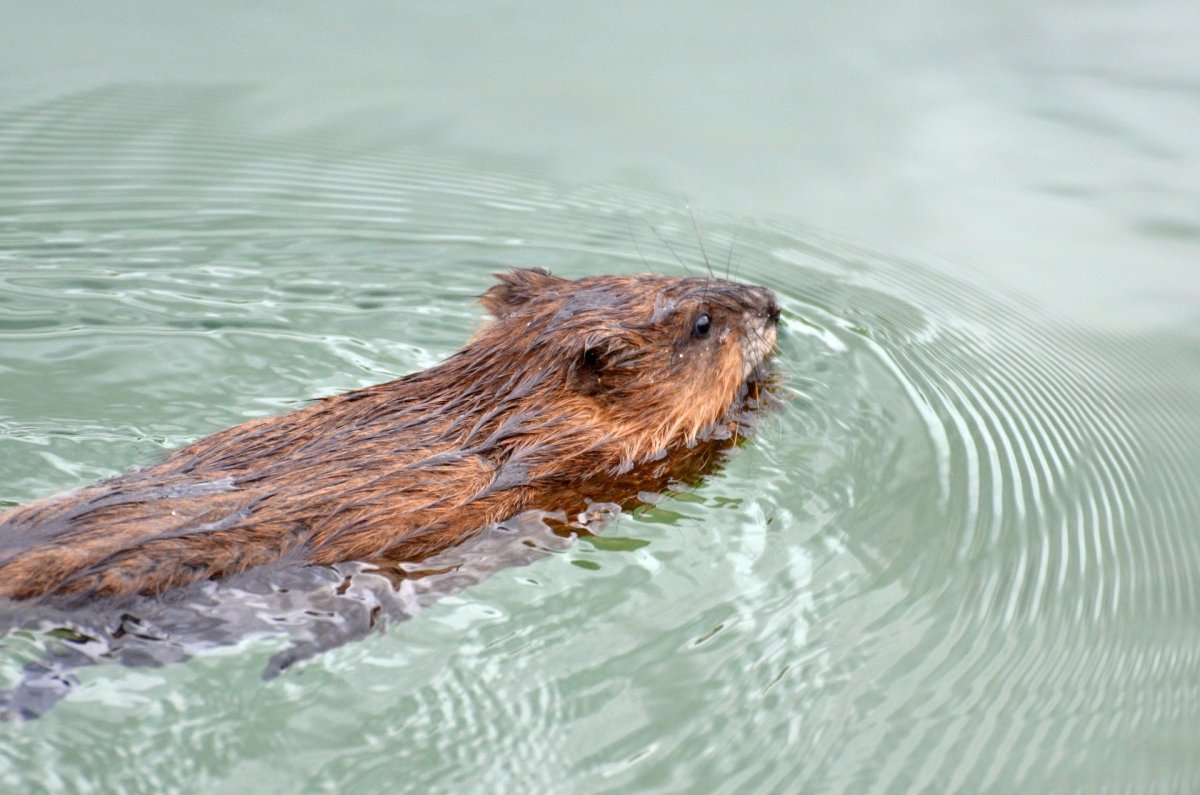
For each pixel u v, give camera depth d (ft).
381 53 105.50
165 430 60.44
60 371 64.28
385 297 75.77
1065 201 91.09
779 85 104.06
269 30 108.37
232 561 46.37
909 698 47.06
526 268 69.67
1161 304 80.64
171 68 100.73
